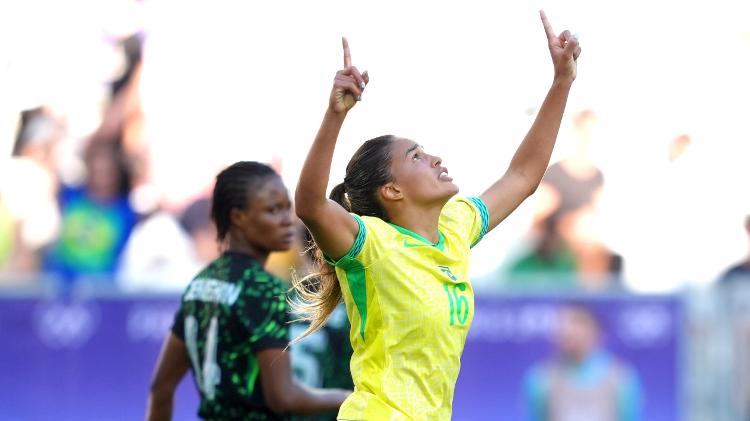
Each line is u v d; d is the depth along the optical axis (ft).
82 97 106.63
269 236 56.08
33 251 100.53
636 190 104.27
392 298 44.14
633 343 88.99
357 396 44.34
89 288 86.79
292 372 54.29
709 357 89.81
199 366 55.47
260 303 53.67
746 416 89.51
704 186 105.70
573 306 88.94
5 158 104.53
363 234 43.86
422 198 45.27
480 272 98.58
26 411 86.12
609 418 88.58
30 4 108.37
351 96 41.86
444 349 44.42
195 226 102.89
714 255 102.99
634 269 101.45
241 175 56.18
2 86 106.63
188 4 110.32
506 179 50.39
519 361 88.38
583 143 104.53
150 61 108.27
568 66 49.96
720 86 110.93
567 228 99.91
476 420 88.02
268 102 109.29
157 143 105.40
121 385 86.12
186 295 57.00
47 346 86.43
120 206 101.65
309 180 42.16
